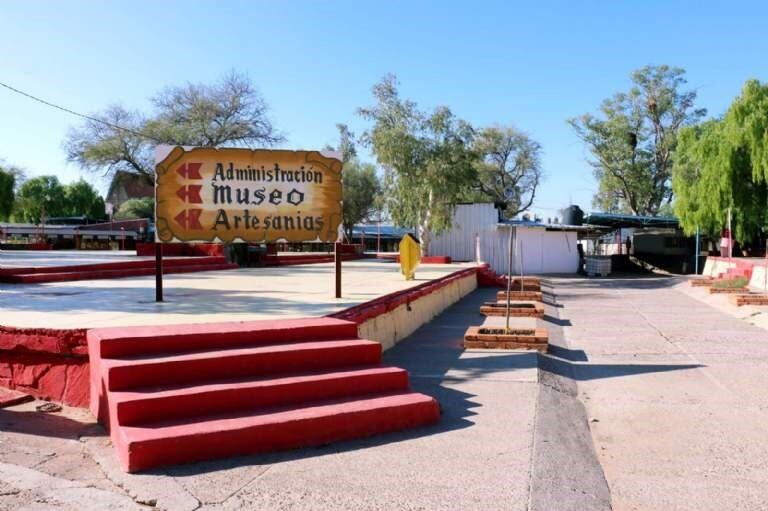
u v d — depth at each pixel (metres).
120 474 4.04
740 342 10.63
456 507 3.78
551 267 35.44
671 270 37.91
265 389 4.98
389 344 9.51
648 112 51.41
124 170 32.53
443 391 6.64
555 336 11.31
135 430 4.31
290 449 4.66
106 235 45.72
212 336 5.50
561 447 4.96
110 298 8.73
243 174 8.98
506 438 5.07
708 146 29.06
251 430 4.50
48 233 46.59
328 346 5.78
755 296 16.30
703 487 4.26
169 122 32.09
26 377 5.73
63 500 3.69
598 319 14.28
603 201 58.91
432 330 11.67
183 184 8.77
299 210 9.14
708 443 5.25
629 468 4.66
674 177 33.19
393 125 29.42
